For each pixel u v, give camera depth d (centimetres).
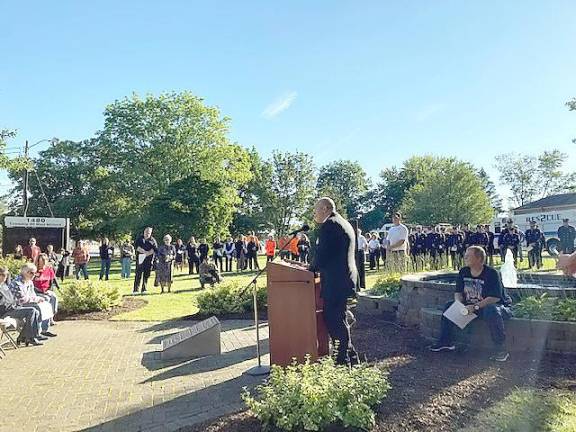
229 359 688
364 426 375
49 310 891
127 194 4409
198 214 3572
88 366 682
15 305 840
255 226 5066
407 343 670
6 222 2603
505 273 882
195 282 1875
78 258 2095
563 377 491
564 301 620
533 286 721
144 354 746
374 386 409
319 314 577
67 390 573
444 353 604
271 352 597
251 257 2486
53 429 456
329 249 544
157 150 4244
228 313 1061
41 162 5309
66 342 849
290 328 580
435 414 401
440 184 4916
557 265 416
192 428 425
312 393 386
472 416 397
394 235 1356
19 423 473
